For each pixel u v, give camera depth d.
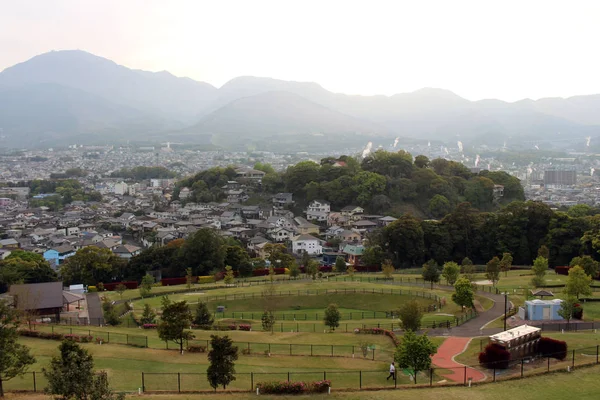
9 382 39.31
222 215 192.38
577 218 126.12
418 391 37.44
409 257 130.50
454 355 49.06
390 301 82.19
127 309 79.06
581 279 67.56
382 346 53.53
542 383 38.16
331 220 179.38
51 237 164.62
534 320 62.53
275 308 81.19
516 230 130.62
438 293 85.00
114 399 29.67
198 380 40.91
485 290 84.50
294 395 37.00
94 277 111.88
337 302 83.69
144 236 170.62
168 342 53.88
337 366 45.81
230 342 38.00
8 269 99.88
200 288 97.44
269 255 133.12
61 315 75.06
